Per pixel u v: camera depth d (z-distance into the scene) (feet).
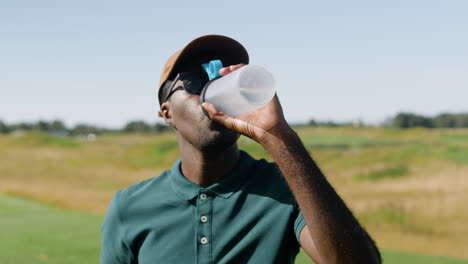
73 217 25.36
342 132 317.63
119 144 263.49
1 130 514.68
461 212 57.62
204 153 4.90
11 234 19.47
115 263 5.28
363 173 133.08
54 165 190.39
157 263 4.86
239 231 4.77
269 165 5.21
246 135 4.29
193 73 4.88
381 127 362.53
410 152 173.47
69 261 15.25
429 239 40.29
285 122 4.27
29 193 68.80
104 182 130.82
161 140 255.09
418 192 93.86
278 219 4.77
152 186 5.28
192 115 4.72
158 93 5.34
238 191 4.92
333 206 3.95
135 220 5.09
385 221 53.57
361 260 3.90
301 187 3.99
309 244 4.45
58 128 540.11
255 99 4.13
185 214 4.93
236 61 5.23
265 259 4.69
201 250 4.79
